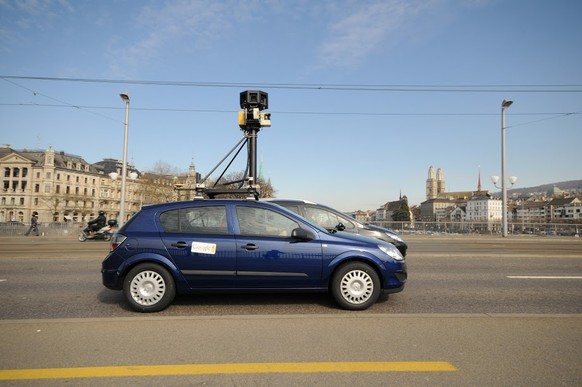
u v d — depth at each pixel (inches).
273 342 164.9
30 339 167.2
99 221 838.5
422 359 147.3
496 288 290.7
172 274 221.0
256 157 472.7
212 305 234.8
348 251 224.7
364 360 146.4
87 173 4074.8
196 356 149.8
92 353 152.2
